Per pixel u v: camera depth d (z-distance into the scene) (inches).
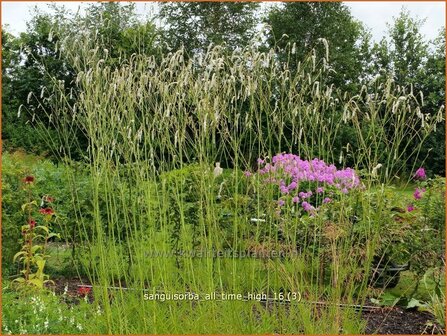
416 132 145.4
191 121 148.7
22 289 191.6
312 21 543.5
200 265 152.7
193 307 162.7
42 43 413.1
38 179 252.7
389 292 214.8
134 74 157.5
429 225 215.6
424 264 207.2
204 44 400.2
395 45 593.3
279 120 153.3
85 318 165.0
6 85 439.2
